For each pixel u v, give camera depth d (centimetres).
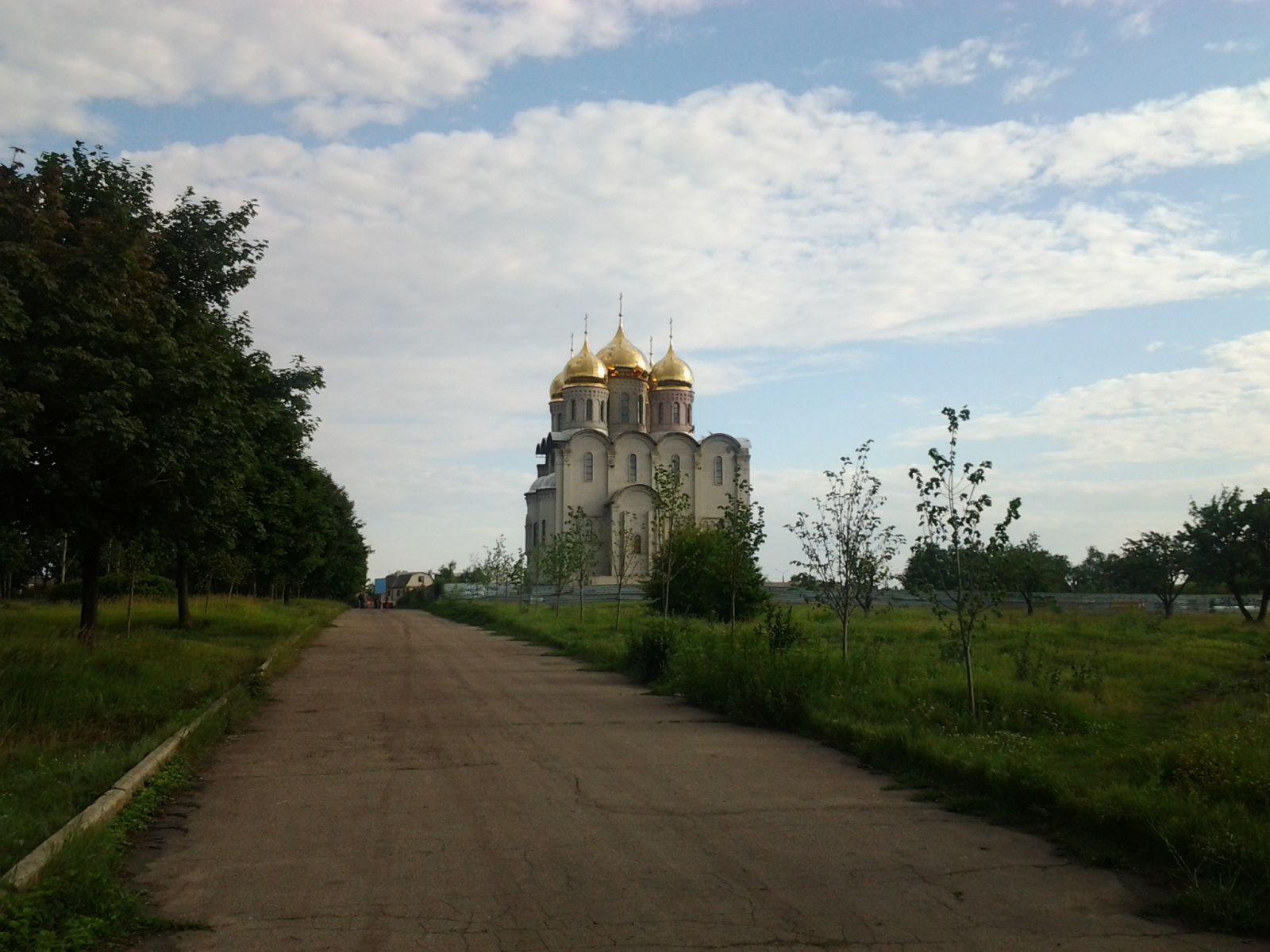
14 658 1559
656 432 9344
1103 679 1795
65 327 1484
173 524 1967
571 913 654
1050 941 615
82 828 768
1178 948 607
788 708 1456
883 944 604
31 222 1548
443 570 15112
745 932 621
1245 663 2214
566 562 5284
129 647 2052
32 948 572
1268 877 681
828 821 902
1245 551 4094
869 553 2080
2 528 1942
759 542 2630
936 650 2467
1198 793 857
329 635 4066
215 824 893
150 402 1675
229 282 2298
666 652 2116
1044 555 4228
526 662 2652
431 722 1523
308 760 1203
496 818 910
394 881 725
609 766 1156
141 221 1814
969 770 1014
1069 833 846
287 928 629
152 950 594
